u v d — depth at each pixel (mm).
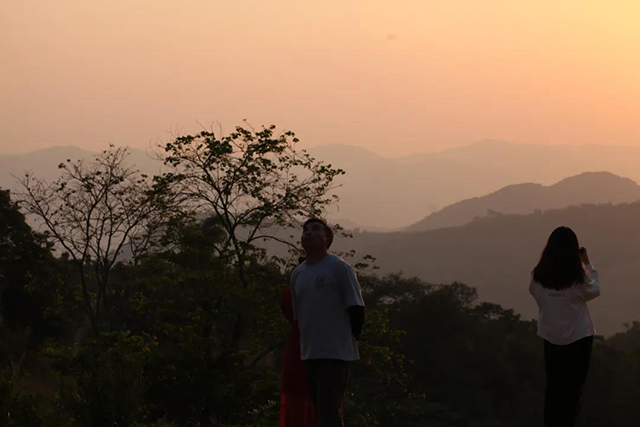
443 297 72875
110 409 8172
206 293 21328
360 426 33031
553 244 6688
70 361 9258
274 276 22750
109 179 23734
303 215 23547
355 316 5965
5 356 29594
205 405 19000
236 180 23141
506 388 71312
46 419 8109
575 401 6613
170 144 23047
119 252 24141
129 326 21906
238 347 21266
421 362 66250
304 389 6543
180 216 23094
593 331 6625
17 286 35344
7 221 34688
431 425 53906
